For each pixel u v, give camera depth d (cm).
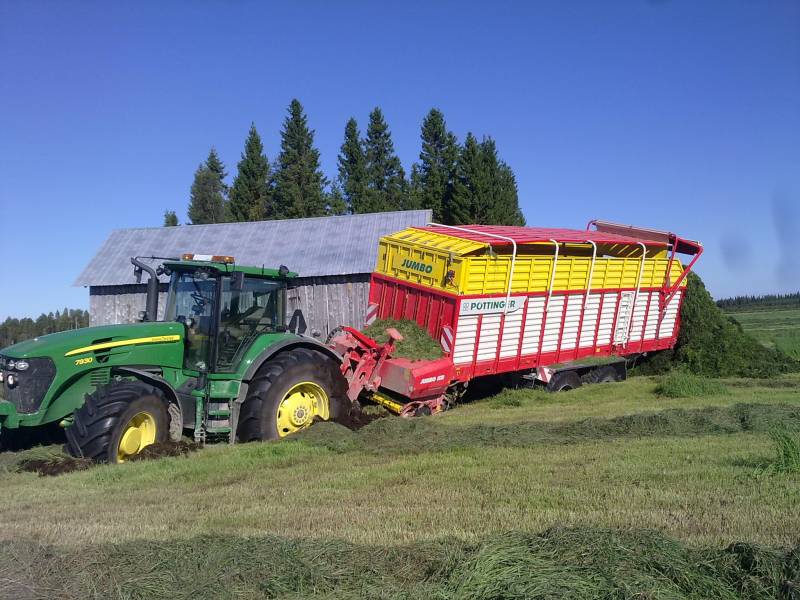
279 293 972
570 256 1388
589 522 522
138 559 437
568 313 1357
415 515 561
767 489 606
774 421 935
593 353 1438
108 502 633
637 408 1138
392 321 1221
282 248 2081
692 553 421
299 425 931
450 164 4594
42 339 816
